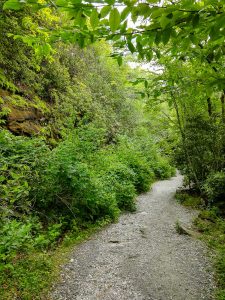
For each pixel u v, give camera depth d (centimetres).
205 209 1005
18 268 492
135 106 2375
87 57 1855
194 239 707
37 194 712
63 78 1350
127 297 443
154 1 182
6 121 867
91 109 1573
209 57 366
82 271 534
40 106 1102
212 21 213
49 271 517
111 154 1516
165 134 1862
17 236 399
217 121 1157
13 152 652
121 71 2173
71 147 876
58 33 269
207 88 312
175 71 528
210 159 1149
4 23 799
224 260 553
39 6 195
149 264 567
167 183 1831
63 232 731
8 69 993
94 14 187
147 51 292
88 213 842
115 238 732
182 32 227
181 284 481
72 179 773
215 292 450
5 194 466
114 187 1062
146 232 783
